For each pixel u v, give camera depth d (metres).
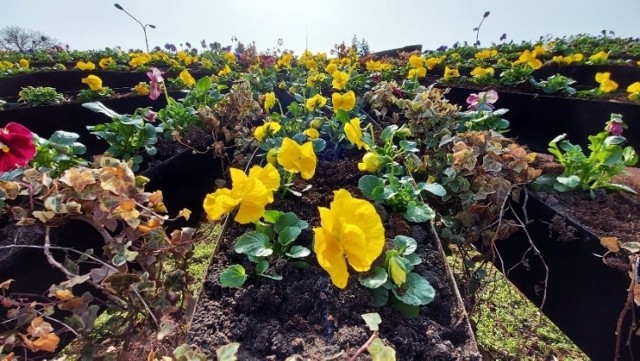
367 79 4.68
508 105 3.89
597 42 8.00
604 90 3.46
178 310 1.11
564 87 3.68
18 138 1.26
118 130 2.17
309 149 1.25
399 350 0.96
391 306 1.10
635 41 8.23
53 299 1.37
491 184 1.59
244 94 2.71
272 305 1.08
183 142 2.38
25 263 1.34
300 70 5.72
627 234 1.45
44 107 2.99
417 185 1.54
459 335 1.03
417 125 2.30
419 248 1.32
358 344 0.96
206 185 2.42
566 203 1.71
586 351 1.48
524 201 1.68
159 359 0.97
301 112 2.49
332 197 1.56
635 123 3.02
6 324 1.24
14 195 1.12
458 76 4.87
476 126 2.24
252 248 1.20
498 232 1.53
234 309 1.08
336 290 1.12
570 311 1.54
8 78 5.30
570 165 1.82
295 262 1.21
